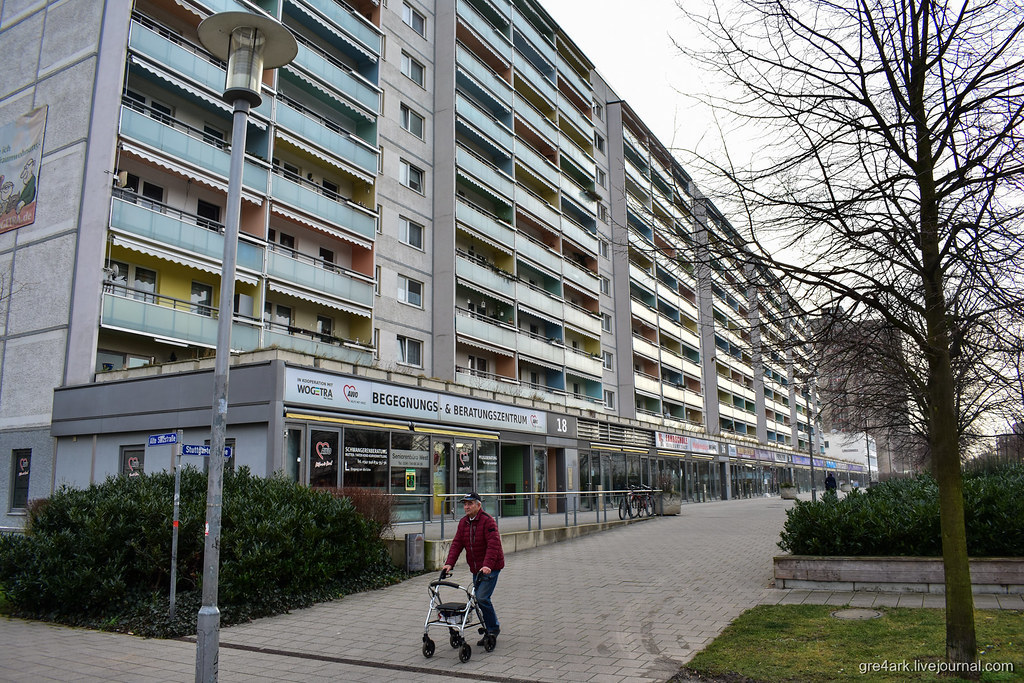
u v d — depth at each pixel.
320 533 11.41
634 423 39.25
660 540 18.50
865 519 10.82
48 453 18.03
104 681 7.00
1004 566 9.69
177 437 9.72
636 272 46.69
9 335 19.12
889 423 18.72
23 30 20.91
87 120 18.50
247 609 9.94
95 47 18.92
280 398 16.25
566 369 36.91
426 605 10.77
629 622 9.16
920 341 6.35
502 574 13.46
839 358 8.08
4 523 18.27
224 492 11.41
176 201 19.64
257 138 21.69
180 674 7.25
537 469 28.59
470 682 6.81
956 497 6.23
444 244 28.66
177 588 10.29
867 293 6.89
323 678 7.05
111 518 10.26
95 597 9.85
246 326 19.67
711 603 10.10
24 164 19.72
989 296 6.26
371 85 26.45
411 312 27.19
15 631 9.41
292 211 21.91
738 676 6.54
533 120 38.34
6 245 19.66
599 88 48.69
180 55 19.39
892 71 6.51
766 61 6.83
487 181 32.19
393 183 27.30
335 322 24.56
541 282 37.91
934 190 6.30
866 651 7.00
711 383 57.50
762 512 29.19
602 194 46.41
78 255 17.88
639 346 45.56
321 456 17.38
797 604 9.56
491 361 32.19
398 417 20.31
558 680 6.76
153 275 18.95
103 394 17.33
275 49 7.55
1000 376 8.05
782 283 6.98
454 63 30.69
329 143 23.80
